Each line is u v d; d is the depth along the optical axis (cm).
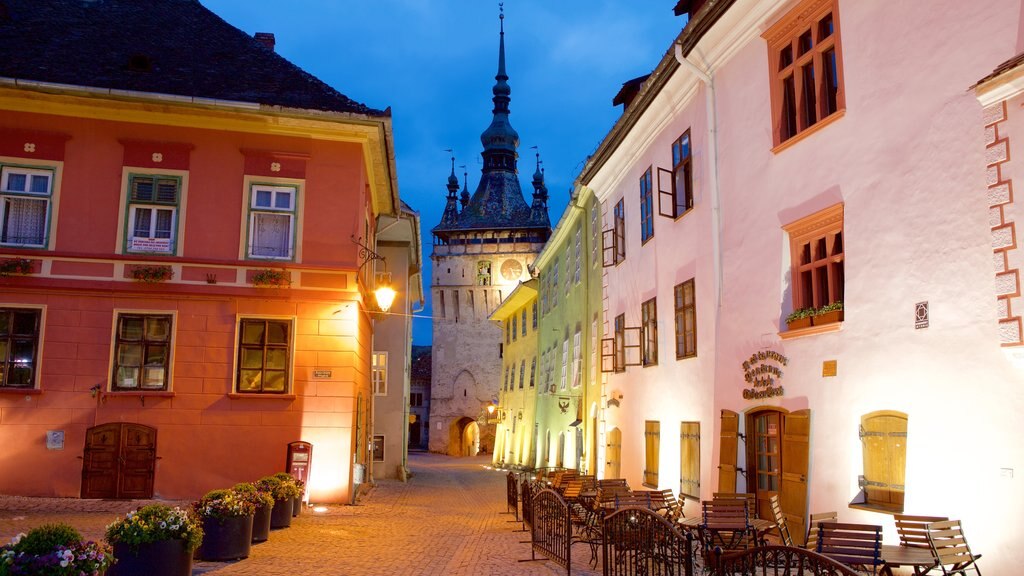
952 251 882
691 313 1561
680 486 1590
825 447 1069
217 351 1727
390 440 3103
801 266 1189
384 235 3041
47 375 1662
